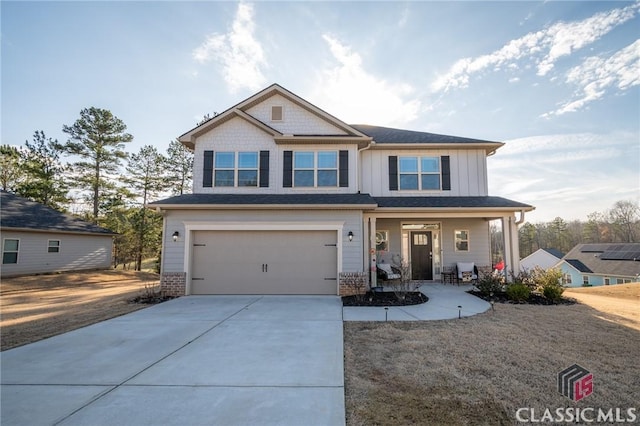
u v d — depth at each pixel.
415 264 13.64
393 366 4.48
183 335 6.07
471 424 3.07
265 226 10.65
